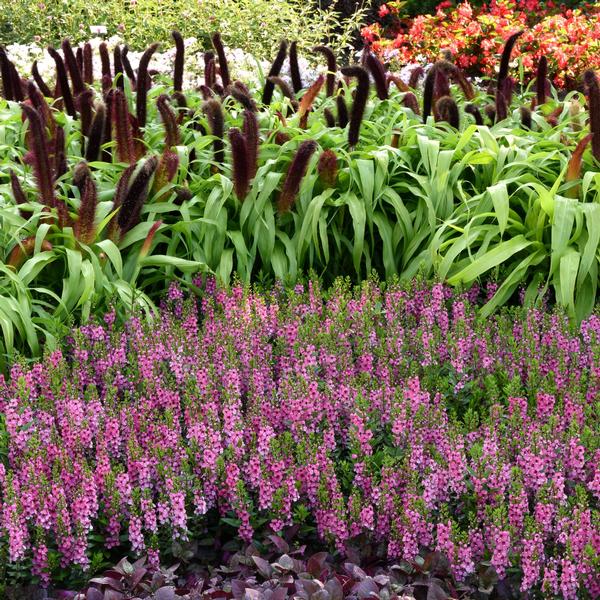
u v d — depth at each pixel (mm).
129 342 4180
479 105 7332
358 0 17016
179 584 2943
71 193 5590
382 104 6625
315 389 3424
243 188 5238
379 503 2990
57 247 4797
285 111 6469
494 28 11125
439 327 4363
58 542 2869
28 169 5555
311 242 5270
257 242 5348
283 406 3461
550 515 2838
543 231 5254
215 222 5141
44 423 3381
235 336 4094
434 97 6441
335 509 2945
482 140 5566
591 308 4934
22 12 12312
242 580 2852
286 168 5715
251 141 5191
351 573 2805
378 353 3990
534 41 10930
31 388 3547
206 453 3096
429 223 5297
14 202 5230
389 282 4863
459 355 3826
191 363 3814
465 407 3760
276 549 3008
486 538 2881
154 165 4758
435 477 3039
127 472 3193
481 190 5688
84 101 5652
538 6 13797
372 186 5387
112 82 6715
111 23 12320
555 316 4312
